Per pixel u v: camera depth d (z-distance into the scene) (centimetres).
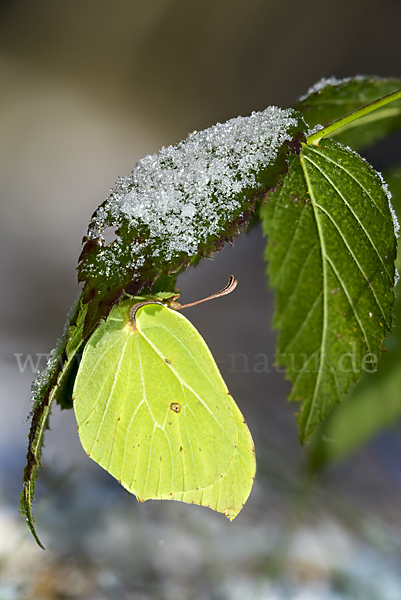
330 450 25
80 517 25
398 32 36
